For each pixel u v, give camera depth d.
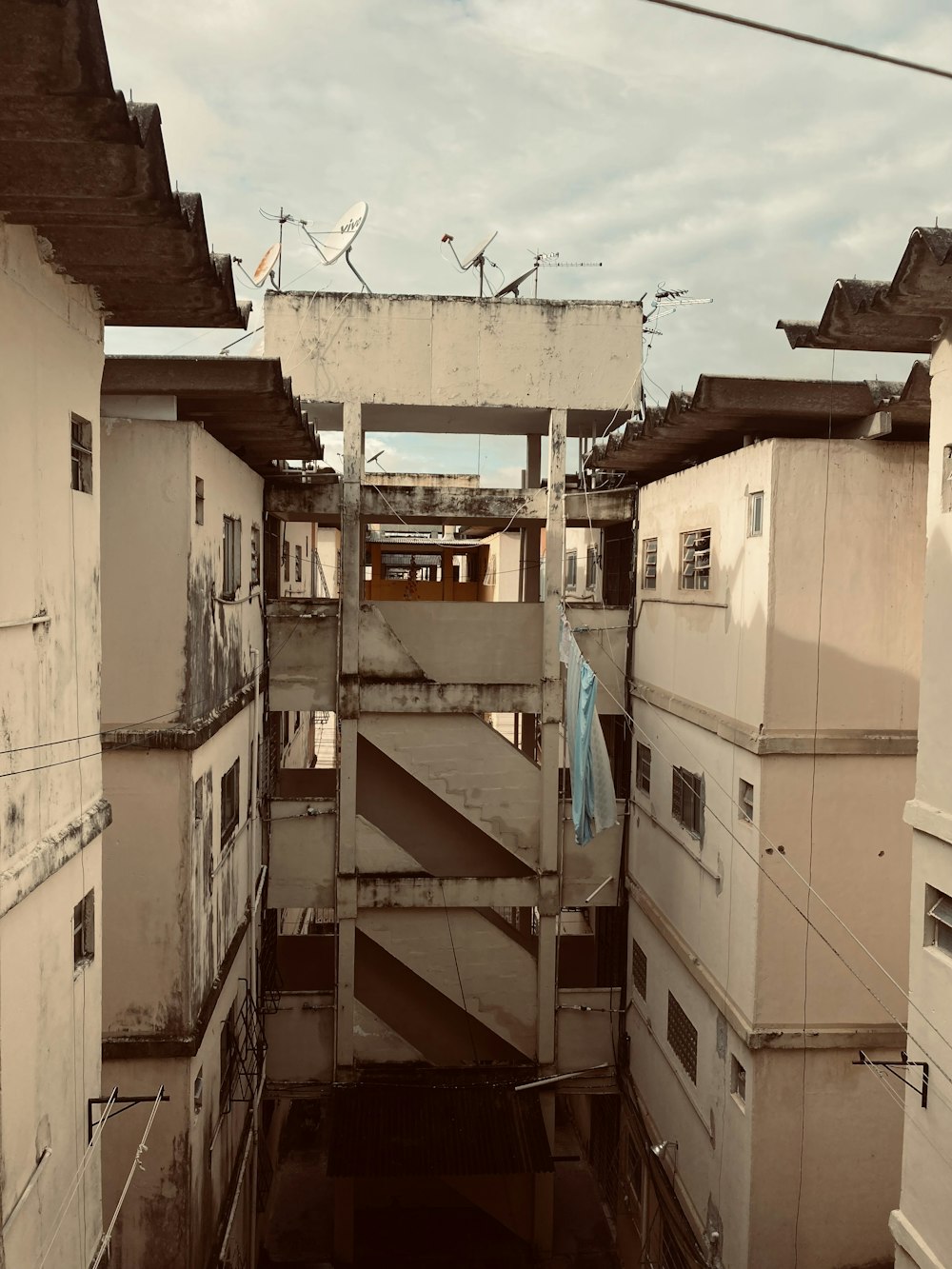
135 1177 10.57
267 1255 16.27
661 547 15.63
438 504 16.48
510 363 16.30
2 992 5.68
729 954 12.26
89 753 7.35
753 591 11.67
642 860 16.45
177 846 10.52
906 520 11.38
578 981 19.06
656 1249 14.84
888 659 11.42
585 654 17.36
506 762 16.58
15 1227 5.86
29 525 6.07
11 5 3.79
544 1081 16.53
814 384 11.22
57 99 4.32
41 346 6.25
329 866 16.62
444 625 16.45
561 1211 17.78
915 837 8.12
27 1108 6.08
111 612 10.40
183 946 10.59
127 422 10.35
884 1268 11.56
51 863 6.28
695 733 13.81
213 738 11.80
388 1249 16.53
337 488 16.20
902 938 11.58
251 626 14.95
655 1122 15.16
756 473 11.66
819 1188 11.54
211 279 6.87
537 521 18.72
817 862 11.43
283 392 11.00
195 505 10.64
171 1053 10.55
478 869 17.77
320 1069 16.67
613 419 17.11
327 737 36.88
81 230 5.97
